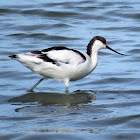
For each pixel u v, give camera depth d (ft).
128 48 64.28
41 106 40.11
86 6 88.02
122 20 80.02
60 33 71.61
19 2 89.81
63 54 43.70
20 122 35.24
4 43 65.62
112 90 46.11
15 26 74.84
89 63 45.47
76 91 45.85
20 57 42.98
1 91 45.09
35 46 64.39
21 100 42.19
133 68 54.80
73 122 35.40
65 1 91.30
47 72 44.04
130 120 35.78
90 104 40.96
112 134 32.78
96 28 74.90
